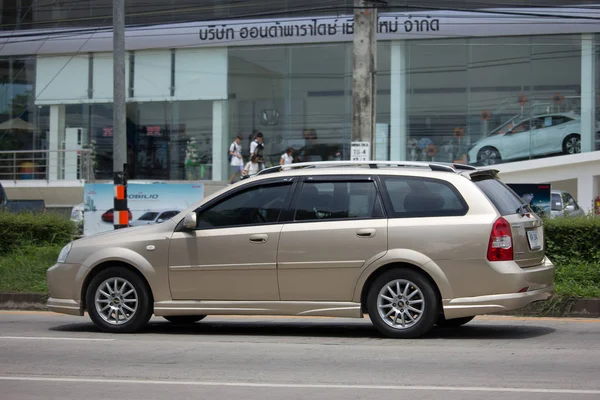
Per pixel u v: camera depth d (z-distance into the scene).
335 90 41.59
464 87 40.38
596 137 39.34
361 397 10.03
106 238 15.74
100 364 12.45
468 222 13.91
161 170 44.28
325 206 14.66
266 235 14.71
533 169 39.78
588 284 18.70
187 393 10.38
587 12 38.62
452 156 40.69
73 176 45.31
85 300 15.84
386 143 41.31
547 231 19.95
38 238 24.91
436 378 11.17
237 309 14.84
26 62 46.12
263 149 41.34
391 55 41.06
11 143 46.34
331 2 41.09
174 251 15.12
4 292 21.19
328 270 14.38
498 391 10.35
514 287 13.73
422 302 14.07
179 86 43.75
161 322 17.62
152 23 43.69
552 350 13.45
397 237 14.13
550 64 39.53
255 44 42.44
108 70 44.91
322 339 14.88
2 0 46.22
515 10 39.34
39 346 14.18
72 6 45.00
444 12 39.97
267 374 11.57
